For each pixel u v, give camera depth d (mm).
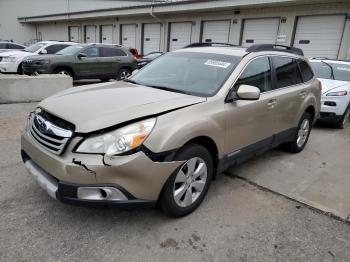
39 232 2820
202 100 3236
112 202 2588
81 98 3111
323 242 2955
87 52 12414
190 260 2609
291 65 4914
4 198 3340
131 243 2762
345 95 7285
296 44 14734
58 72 11711
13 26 35906
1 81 8242
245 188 3963
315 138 6637
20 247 2617
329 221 3314
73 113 2750
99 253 2613
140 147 2600
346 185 4242
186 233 2953
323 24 13711
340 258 2750
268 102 4090
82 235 2820
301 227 3172
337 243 2951
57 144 2670
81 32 29750
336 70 8250
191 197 3188
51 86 9109
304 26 14344
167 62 4246
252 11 16000
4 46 18250
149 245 2754
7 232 2791
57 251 2602
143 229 2963
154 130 2701
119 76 13578
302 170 4695
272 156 5250
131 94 3250
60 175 2592
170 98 3152
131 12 21688
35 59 11336
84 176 2514
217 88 3486
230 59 3867
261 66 4113
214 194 3746
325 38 13734
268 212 3420
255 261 2652
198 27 18766
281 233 3053
